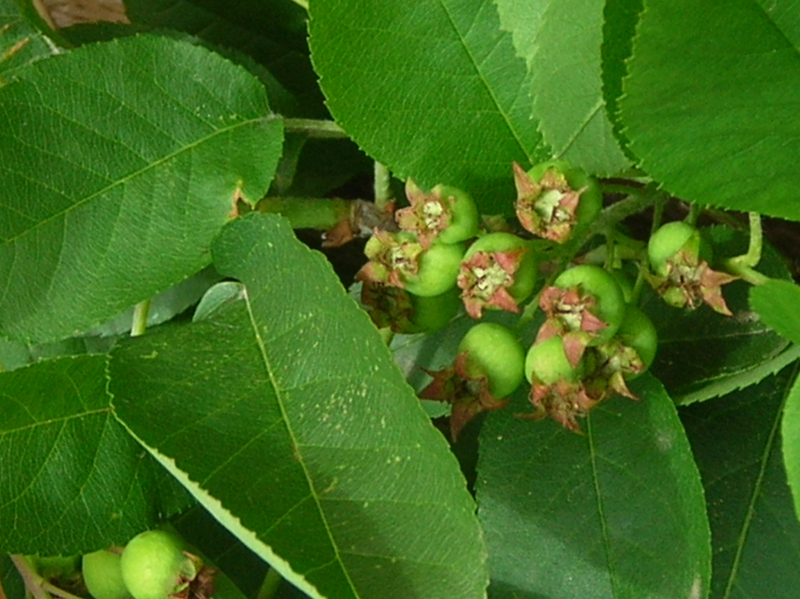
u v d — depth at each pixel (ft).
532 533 0.46
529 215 0.42
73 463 0.45
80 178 0.47
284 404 0.41
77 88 0.48
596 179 0.43
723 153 0.38
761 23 0.35
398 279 0.44
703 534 0.44
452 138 0.47
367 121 0.47
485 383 0.43
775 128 0.38
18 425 0.44
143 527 0.45
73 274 0.46
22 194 0.46
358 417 0.40
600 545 0.46
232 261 0.46
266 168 0.48
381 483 0.39
